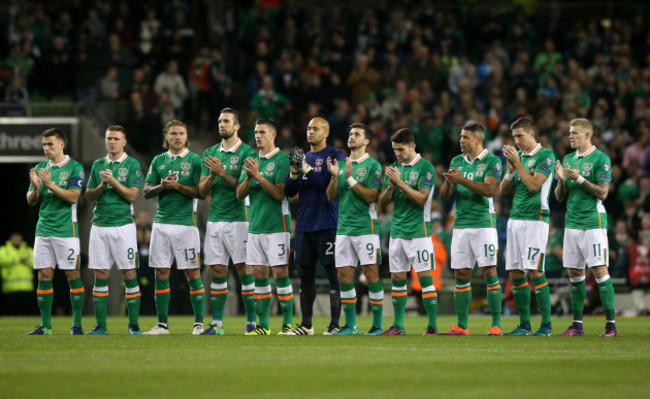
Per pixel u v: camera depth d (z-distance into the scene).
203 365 29.22
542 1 122.62
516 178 44.12
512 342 38.28
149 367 28.72
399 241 43.75
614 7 121.44
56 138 46.38
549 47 107.88
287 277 45.19
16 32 100.38
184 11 103.81
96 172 46.47
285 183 44.69
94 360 30.70
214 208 45.50
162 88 96.19
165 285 46.00
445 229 86.75
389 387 24.84
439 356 31.94
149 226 81.06
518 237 43.62
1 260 83.94
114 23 102.81
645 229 80.12
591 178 43.69
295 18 108.25
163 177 45.88
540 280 43.66
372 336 42.28
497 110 96.56
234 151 45.81
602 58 105.00
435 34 110.06
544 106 100.06
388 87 102.19
